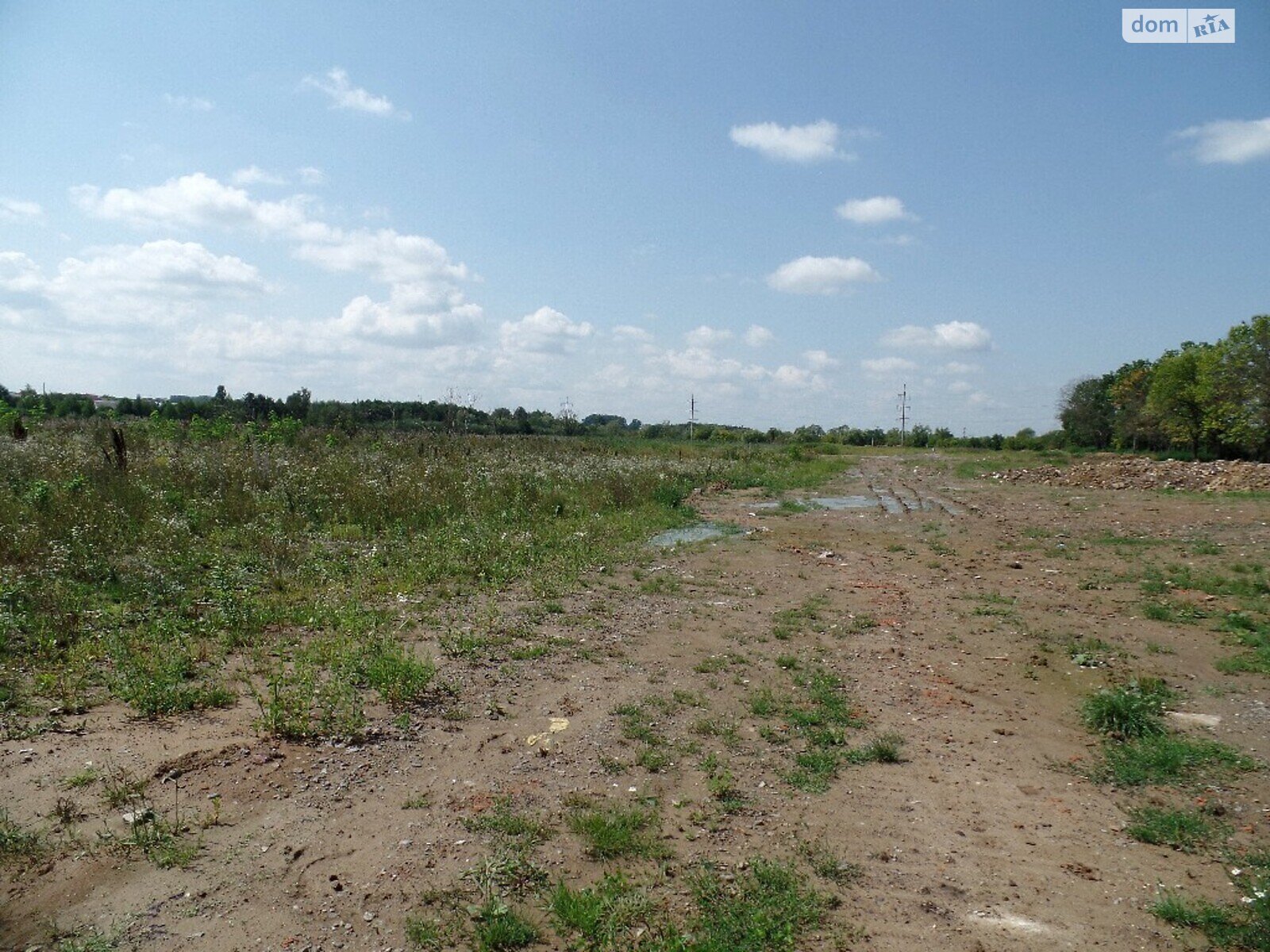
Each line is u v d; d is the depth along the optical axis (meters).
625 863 3.96
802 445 49.31
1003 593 10.12
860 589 10.31
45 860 3.70
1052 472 27.25
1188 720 6.05
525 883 3.74
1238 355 38.56
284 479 14.23
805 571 11.33
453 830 4.18
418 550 10.71
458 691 6.10
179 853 3.80
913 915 3.63
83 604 7.41
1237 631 8.30
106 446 16.27
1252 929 3.50
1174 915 3.60
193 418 25.73
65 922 3.32
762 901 3.65
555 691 6.25
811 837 4.30
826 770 5.09
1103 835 4.39
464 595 8.93
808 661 7.30
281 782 4.56
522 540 11.60
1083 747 5.60
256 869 3.75
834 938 3.44
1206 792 4.88
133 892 3.53
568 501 15.70
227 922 3.38
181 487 13.06
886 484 25.98
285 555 9.82
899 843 4.27
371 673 6.03
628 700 6.14
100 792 4.32
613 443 39.03
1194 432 45.00
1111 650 7.77
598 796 4.63
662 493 17.77
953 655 7.62
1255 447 40.81
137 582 8.06
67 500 10.69
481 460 20.84
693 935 3.38
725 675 6.84
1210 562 11.91
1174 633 8.33
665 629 8.13
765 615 8.87
